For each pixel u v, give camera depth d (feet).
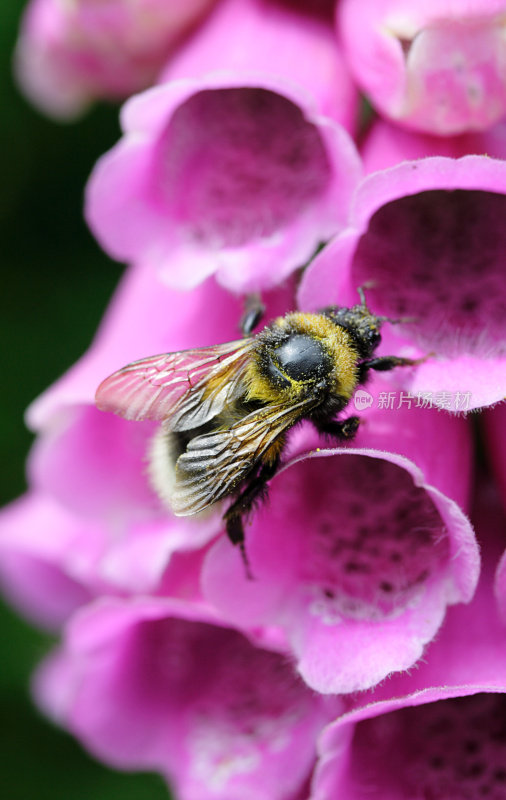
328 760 0.58
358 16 0.59
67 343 0.85
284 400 0.60
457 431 0.60
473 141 0.59
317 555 0.59
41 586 0.75
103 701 0.65
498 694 0.61
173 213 0.60
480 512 0.61
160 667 0.64
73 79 0.70
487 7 0.57
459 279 0.59
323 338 0.60
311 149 0.60
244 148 0.61
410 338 0.58
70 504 0.64
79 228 0.86
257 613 0.59
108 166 0.60
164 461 0.61
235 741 0.63
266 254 0.59
